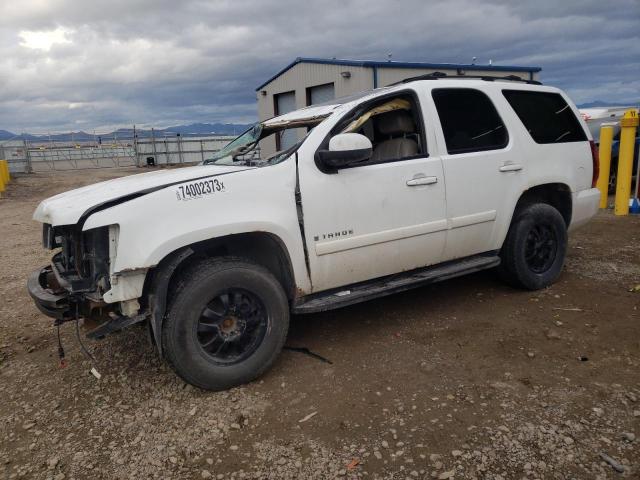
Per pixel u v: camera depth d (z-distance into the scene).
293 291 3.64
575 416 2.91
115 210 3.06
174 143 31.88
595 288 4.96
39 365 4.02
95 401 3.41
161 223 3.12
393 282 4.07
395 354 3.79
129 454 2.83
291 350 3.95
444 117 4.29
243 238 3.69
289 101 21.36
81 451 2.88
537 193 5.01
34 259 7.75
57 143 32.69
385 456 2.68
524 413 2.96
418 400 3.16
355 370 3.59
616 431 2.76
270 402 3.25
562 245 5.02
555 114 5.07
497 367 3.52
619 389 3.16
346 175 3.72
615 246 6.54
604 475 2.45
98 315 3.30
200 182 3.28
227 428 3.00
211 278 3.23
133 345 4.24
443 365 3.59
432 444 2.74
